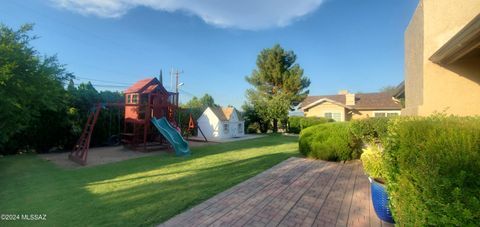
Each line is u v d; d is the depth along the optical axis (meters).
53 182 5.80
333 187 4.94
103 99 14.08
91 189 5.12
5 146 10.60
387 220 3.28
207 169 7.09
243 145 13.73
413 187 1.86
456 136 1.65
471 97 4.61
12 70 5.98
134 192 4.83
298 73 27.11
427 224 1.69
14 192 4.96
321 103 23.91
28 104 6.84
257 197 4.34
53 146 12.12
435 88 4.82
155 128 13.06
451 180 1.54
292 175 5.98
